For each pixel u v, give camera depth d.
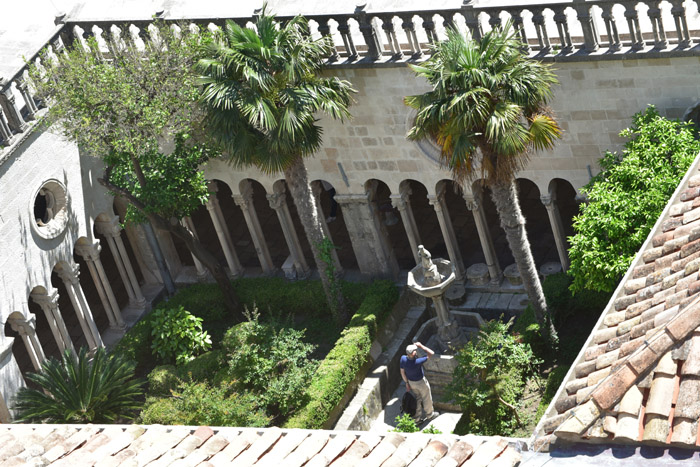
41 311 43.94
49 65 34.59
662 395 13.13
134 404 34.03
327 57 35.53
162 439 17.80
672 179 28.94
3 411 34.59
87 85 33.31
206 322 39.84
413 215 41.12
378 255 39.59
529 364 31.72
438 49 28.66
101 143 34.12
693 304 13.72
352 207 38.69
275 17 33.31
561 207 42.22
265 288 39.44
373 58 34.72
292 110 31.83
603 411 13.48
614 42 31.72
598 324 15.85
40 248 36.28
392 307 37.34
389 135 36.31
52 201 37.16
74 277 37.91
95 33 39.41
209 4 37.47
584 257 29.11
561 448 13.79
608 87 32.44
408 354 32.16
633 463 13.02
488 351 30.61
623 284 16.56
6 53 37.47
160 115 33.59
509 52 28.45
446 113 27.91
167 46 34.69
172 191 35.62
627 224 28.92
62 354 36.34
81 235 38.28
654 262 16.53
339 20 34.41
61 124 34.59
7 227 34.75
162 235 42.22
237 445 17.23
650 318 14.98
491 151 28.97
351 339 34.75
